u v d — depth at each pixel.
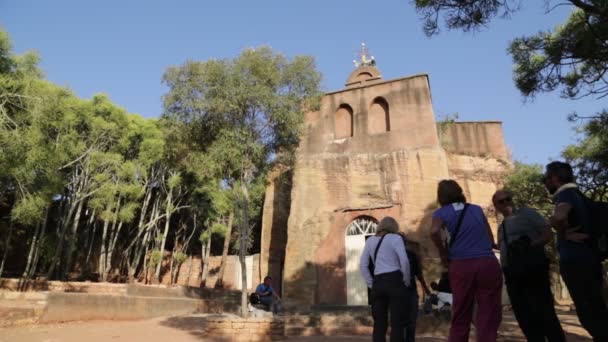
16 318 11.89
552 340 4.51
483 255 3.88
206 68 12.09
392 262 4.96
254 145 11.98
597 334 3.79
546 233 4.71
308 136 20.14
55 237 20.81
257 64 12.24
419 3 8.37
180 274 31.14
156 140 21.88
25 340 9.72
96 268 27.11
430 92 20.12
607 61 8.12
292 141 13.19
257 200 29.14
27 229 22.75
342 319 12.51
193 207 27.44
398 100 19.34
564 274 4.05
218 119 12.20
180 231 31.06
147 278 25.75
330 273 17.55
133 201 22.52
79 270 26.03
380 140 19.05
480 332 3.67
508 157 23.59
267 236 23.44
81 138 20.06
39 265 24.12
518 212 5.02
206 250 30.23
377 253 5.09
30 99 14.33
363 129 19.52
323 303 17.16
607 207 4.11
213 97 12.05
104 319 14.66
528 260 4.65
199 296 22.86
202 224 31.39
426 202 17.34
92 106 20.25
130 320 15.38
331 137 19.89
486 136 24.08
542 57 8.87
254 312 11.98
